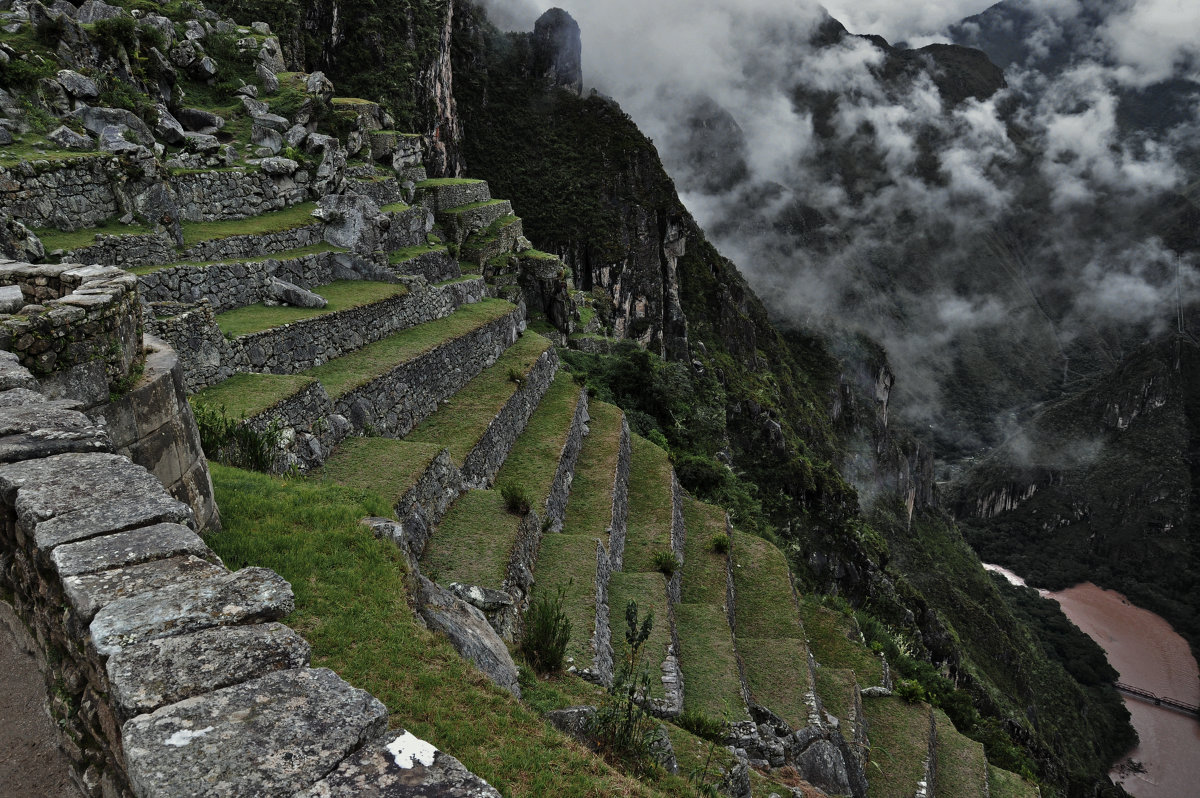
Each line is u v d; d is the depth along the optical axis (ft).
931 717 97.14
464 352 112.06
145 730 14.58
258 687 16.08
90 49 107.04
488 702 29.96
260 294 93.50
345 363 89.30
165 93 118.73
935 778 88.33
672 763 43.27
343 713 15.56
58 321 28.71
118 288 32.12
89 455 24.36
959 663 230.07
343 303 97.50
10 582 24.26
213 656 16.71
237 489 41.93
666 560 93.35
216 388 66.80
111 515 21.27
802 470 250.98
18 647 23.90
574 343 211.20
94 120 94.94
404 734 15.66
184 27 136.98
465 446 86.63
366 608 32.86
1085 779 236.63
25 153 82.28
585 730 40.09
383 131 186.29
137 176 88.17
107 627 17.25
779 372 452.76
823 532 234.79
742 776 52.11
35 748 20.70
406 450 70.85
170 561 19.90
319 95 143.64
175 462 33.19
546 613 53.06
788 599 105.91
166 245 85.92
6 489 22.31
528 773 27.48
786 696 79.51
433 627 36.17
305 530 37.68
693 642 79.41
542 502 87.45
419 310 115.75
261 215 112.57
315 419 69.21
